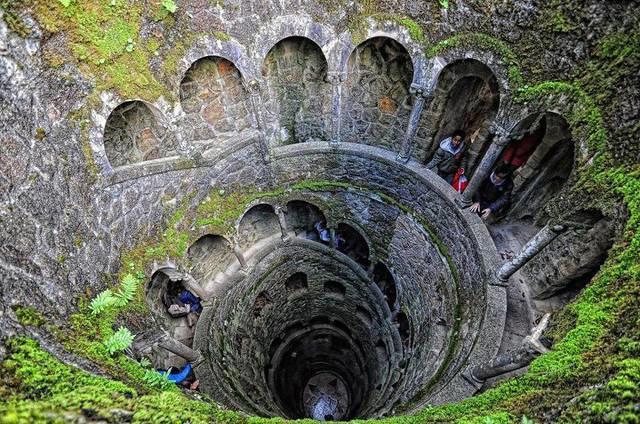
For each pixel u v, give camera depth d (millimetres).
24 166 6059
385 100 11680
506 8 8227
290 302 16469
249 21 9516
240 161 11594
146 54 8305
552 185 9734
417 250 12531
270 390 14945
